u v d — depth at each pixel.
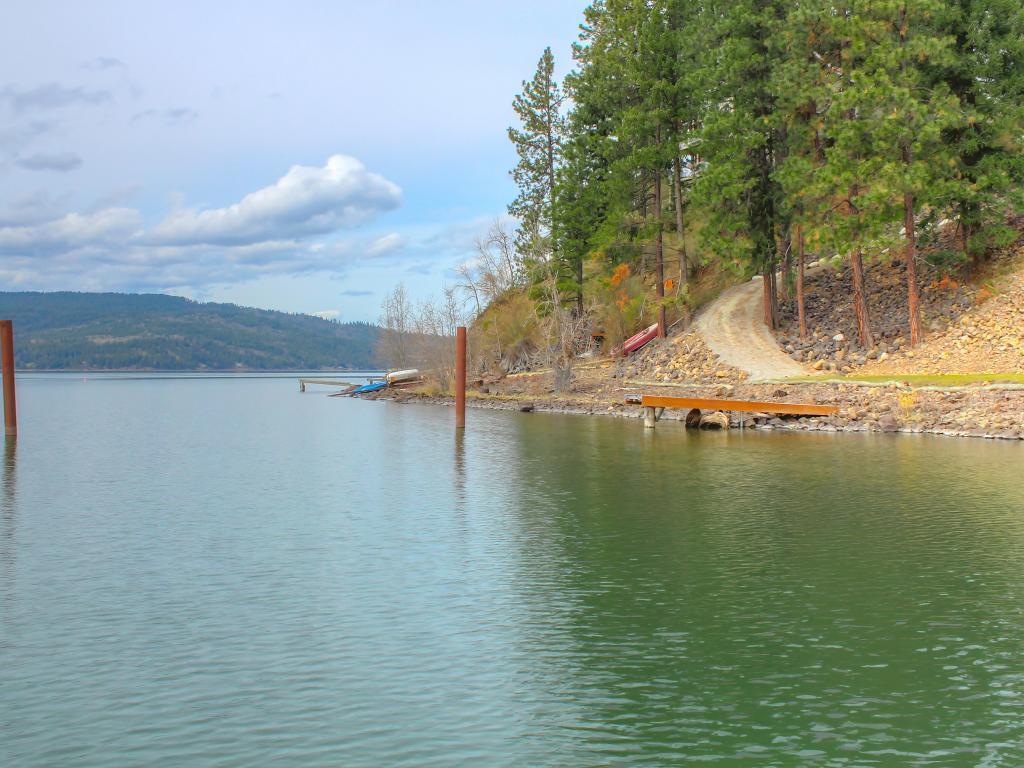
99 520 23.09
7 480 30.92
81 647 13.39
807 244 55.72
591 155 73.94
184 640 13.66
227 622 14.50
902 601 15.26
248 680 12.09
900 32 49.31
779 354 55.66
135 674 12.32
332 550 19.34
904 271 58.78
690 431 43.44
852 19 48.44
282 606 15.32
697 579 16.73
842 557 18.20
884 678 11.96
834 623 14.17
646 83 61.41
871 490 25.72
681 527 21.23
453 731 10.54
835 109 48.16
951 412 40.53
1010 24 49.28
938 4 46.66
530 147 79.62
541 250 72.75
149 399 107.06
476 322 83.38
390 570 17.62
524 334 80.88
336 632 13.97
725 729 10.51
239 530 21.61
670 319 69.50
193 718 10.92
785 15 55.09
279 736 10.41
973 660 12.57
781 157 57.16
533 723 10.72
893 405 42.66
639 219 66.38
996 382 42.25
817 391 46.91
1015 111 48.62
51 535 21.20
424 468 32.72
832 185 49.88
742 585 16.30
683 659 12.71
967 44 50.50
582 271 77.38
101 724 10.76
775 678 11.99
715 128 54.84
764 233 58.38
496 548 19.34
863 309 52.28
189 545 19.98
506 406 62.44
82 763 9.77
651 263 74.81
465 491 27.11
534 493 26.31
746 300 65.00
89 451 41.25
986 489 25.53
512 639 13.59
